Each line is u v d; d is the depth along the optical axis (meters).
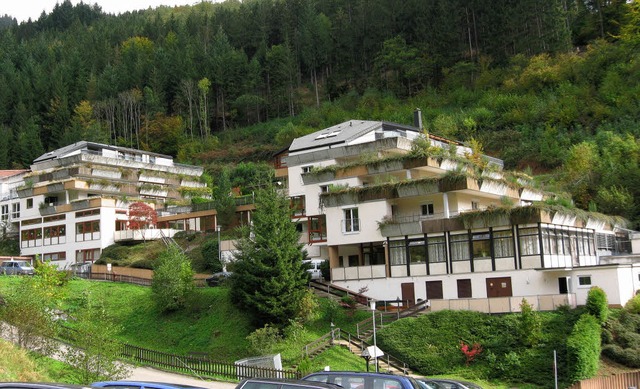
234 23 196.12
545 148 97.06
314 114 142.88
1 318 32.25
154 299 51.66
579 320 41.41
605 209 69.25
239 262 47.97
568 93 112.81
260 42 181.12
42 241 84.88
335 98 157.38
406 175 56.69
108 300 54.56
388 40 150.12
